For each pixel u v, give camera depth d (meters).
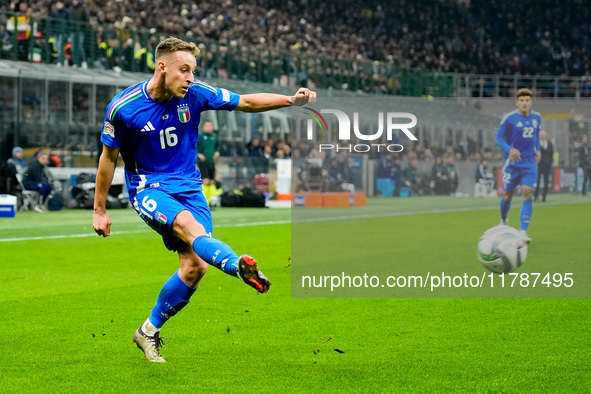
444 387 15.09
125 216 58.31
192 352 17.98
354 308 23.98
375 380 15.56
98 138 69.06
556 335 20.02
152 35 77.25
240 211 65.25
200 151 65.56
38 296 25.83
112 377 15.68
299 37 116.81
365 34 130.75
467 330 20.66
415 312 23.33
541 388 15.07
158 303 16.80
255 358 17.38
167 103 16.03
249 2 117.50
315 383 15.31
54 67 68.00
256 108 16.91
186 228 15.43
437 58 133.50
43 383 15.23
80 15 73.69
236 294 26.48
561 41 140.38
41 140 65.62
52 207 62.47
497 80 109.50
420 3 136.62
